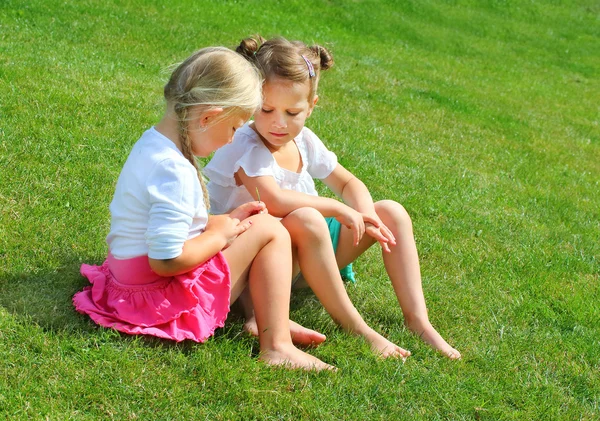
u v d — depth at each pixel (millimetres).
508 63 16250
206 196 2770
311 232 2867
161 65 7965
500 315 3607
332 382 2664
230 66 2590
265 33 12148
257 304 2754
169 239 2486
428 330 3137
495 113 10203
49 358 2506
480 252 4473
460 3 20016
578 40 19922
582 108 12516
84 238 3494
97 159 4457
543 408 2781
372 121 7672
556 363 3191
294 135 3029
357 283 3688
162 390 2451
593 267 4645
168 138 2635
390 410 2588
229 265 2730
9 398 2275
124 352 2566
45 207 3732
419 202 5152
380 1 18016
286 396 2520
